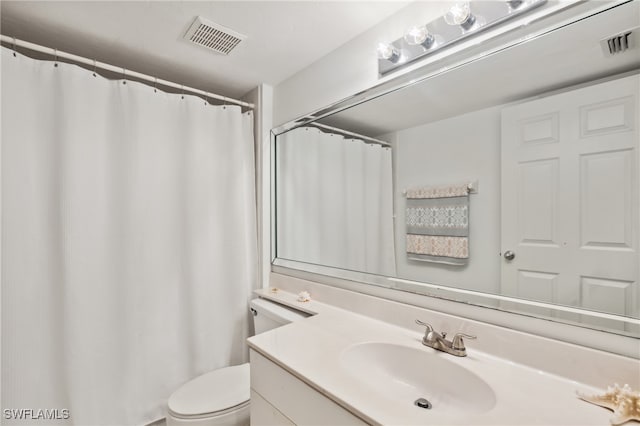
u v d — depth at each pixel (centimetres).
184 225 176
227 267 190
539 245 90
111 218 153
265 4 127
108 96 153
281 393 97
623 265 76
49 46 158
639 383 73
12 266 127
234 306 190
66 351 136
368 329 123
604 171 79
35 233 133
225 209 191
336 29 144
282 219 199
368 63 143
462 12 100
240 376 153
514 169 95
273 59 171
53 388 135
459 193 109
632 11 75
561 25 85
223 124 191
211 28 144
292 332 119
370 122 140
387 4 127
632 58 75
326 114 165
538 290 90
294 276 187
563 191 86
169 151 171
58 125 138
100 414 145
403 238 128
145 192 162
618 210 77
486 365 92
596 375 79
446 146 113
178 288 174
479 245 104
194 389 142
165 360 167
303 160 182
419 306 120
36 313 132
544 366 87
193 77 195
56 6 127
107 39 153
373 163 140
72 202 138
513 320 95
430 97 117
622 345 76
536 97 91
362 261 145
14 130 129
